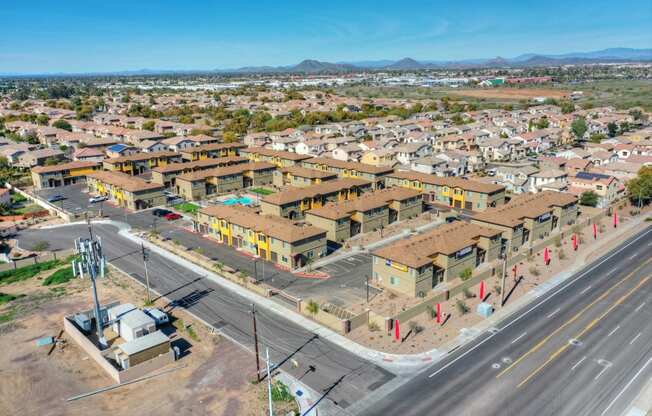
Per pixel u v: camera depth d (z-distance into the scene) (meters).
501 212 87.69
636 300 64.50
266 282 73.06
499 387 46.84
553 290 68.50
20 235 97.31
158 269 78.88
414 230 96.88
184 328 59.38
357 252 85.62
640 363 50.22
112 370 49.59
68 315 63.69
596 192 112.69
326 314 59.66
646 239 89.06
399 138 191.38
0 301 67.88
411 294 67.25
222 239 92.00
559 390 46.22
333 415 43.28
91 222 104.88
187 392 47.09
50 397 47.03
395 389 46.91
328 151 172.75
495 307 63.62
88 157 155.25
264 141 191.62
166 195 128.12
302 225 84.81
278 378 48.91
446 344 54.81
